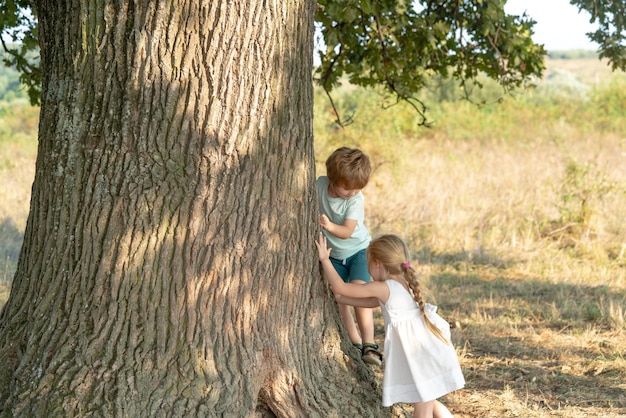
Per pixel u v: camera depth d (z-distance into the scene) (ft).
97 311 11.98
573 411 16.69
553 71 166.61
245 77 12.04
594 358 20.44
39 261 12.50
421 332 13.78
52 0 12.50
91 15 11.93
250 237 12.37
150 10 11.73
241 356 12.33
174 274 12.02
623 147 64.13
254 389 12.30
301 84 12.88
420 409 13.79
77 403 11.48
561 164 51.03
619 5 22.50
